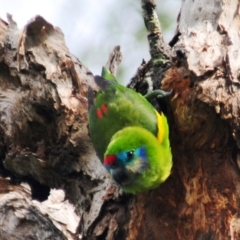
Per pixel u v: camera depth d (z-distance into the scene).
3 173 11.74
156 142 9.67
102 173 10.27
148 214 9.71
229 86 9.15
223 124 9.29
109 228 9.62
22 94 11.00
